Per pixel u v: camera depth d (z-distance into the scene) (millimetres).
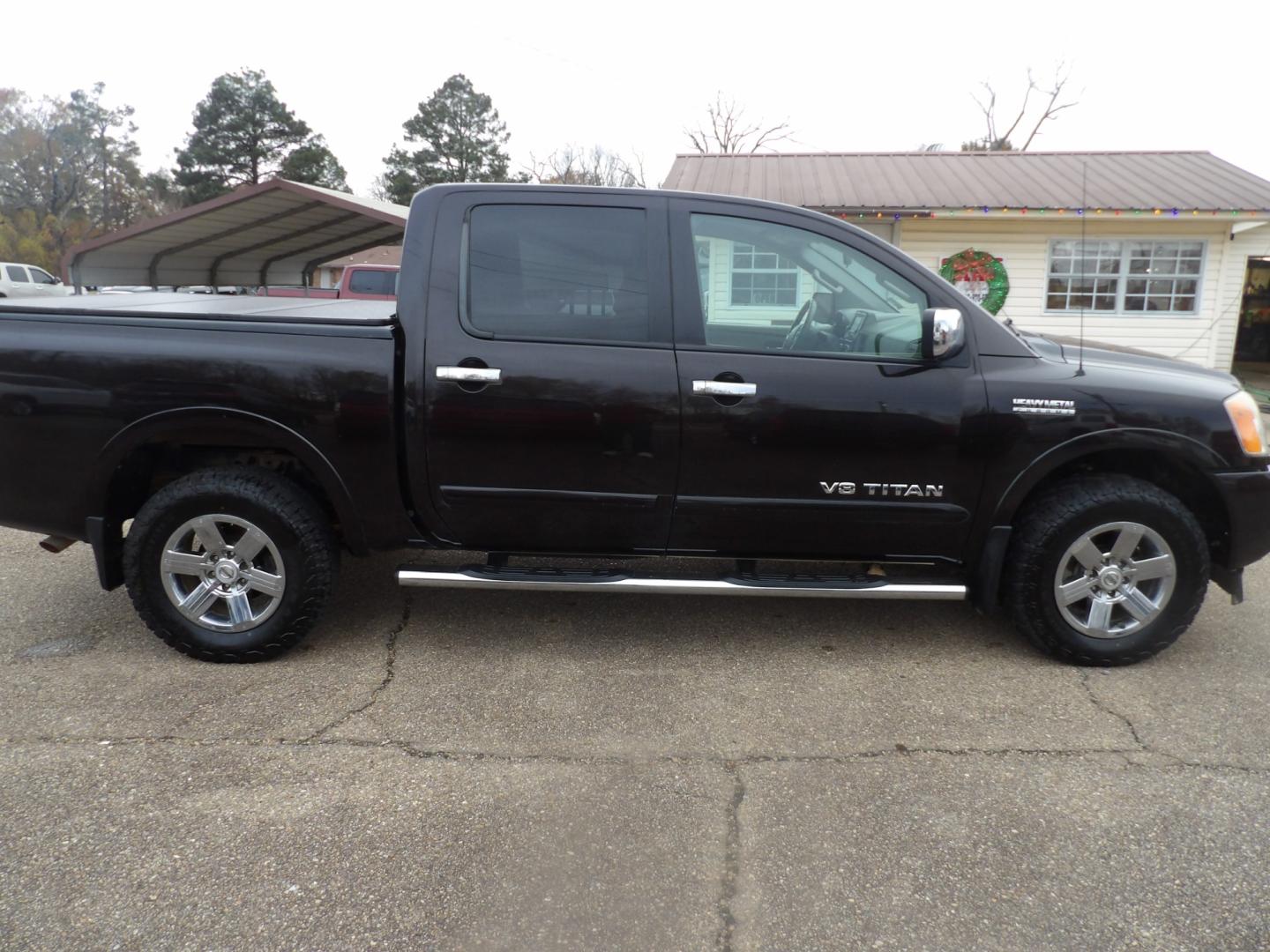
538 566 4207
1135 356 3889
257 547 3523
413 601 4379
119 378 3408
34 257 48031
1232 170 14641
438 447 3471
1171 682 3549
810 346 3510
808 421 3426
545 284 3488
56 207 55062
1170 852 2480
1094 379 3482
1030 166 15422
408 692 3422
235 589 3559
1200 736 3123
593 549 3641
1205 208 12656
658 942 2137
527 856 2453
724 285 3520
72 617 4098
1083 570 3570
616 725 3193
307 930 2160
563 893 2307
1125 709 3324
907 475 3484
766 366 3436
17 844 2459
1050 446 3445
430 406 3436
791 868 2412
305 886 2316
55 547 3713
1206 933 2170
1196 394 3494
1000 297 13922
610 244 3502
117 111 57062
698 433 3438
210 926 2164
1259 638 4008
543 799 2729
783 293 3531
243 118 53281
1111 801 2725
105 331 3445
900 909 2258
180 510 3471
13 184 54250
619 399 3418
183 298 4379
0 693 3354
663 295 3486
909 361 3469
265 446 3564
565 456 3469
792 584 3600
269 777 2814
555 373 3410
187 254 21641
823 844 2520
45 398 3436
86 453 3465
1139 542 3543
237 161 54344
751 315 3525
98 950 2080
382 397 3416
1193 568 3525
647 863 2430
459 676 3566
